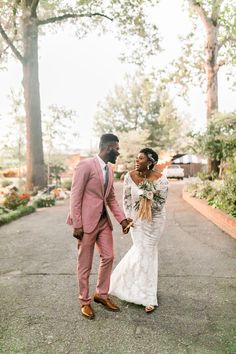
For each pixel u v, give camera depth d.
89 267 3.86
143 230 4.05
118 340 3.27
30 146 21.66
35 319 3.71
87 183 3.80
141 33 24.38
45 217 12.17
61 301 4.19
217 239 7.67
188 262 5.88
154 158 4.04
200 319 3.69
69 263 5.88
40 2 23.03
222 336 3.32
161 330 3.46
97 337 3.32
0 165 29.59
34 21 20.70
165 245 7.19
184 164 50.91
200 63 24.25
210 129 19.14
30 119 21.62
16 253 6.73
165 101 29.59
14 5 17.58
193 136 19.98
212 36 22.77
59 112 28.09
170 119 30.05
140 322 3.63
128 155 49.94
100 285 4.00
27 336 3.35
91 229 3.76
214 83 23.23
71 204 3.76
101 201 3.83
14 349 3.11
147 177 4.08
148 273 4.02
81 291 3.84
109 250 3.95
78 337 3.32
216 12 21.78
